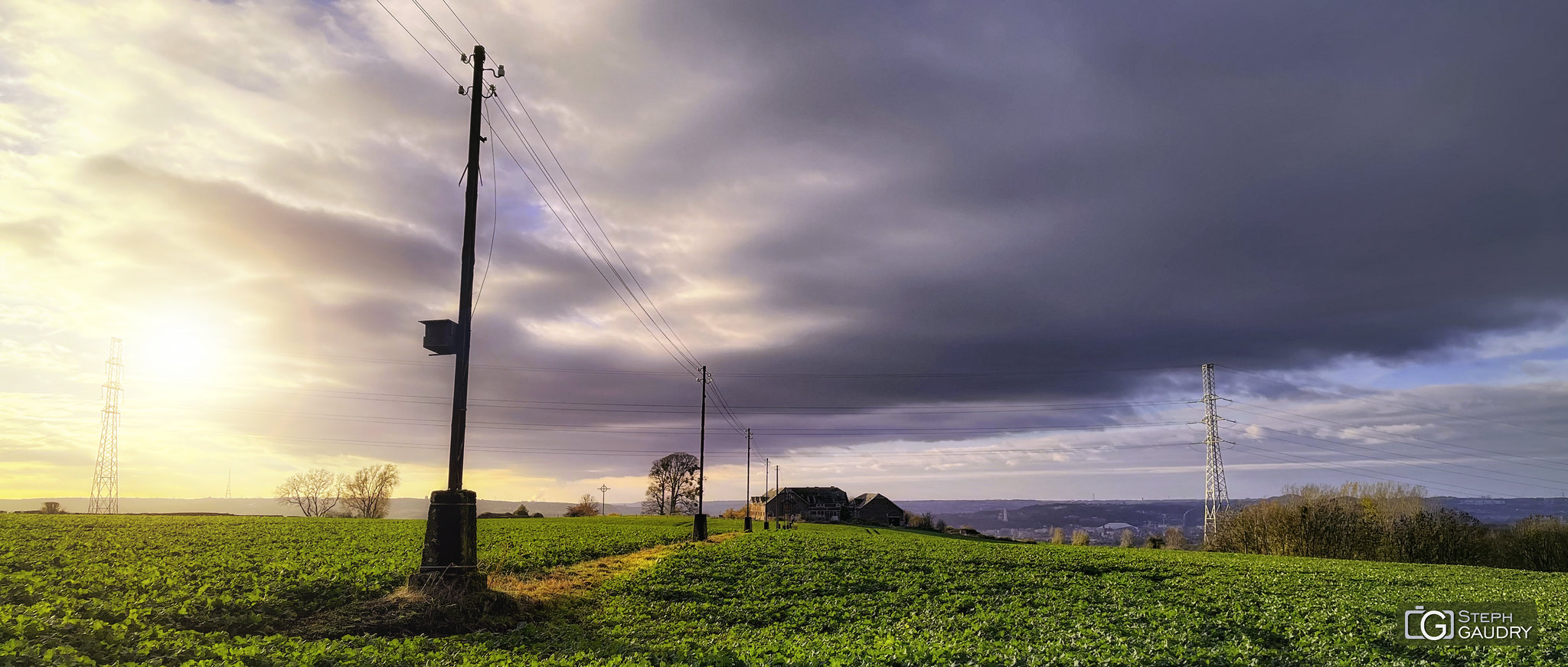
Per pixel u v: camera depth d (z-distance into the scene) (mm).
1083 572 38469
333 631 17531
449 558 20391
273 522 55875
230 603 18438
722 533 68000
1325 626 23109
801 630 21922
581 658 16109
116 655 12141
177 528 44469
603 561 35062
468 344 21922
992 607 26031
